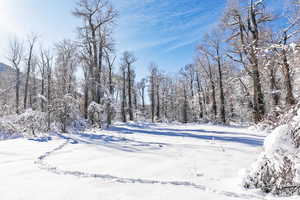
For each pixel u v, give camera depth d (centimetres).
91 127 1705
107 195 301
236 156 561
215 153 608
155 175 403
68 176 401
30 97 3412
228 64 2634
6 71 3216
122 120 3397
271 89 1412
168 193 308
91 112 1794
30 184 353
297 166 307
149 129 1712
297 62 552
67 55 2800
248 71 1565
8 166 483
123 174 412
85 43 2064
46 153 646
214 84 3231
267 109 1797
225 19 1798
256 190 312
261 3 1580
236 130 1459
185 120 4484
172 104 5297
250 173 335
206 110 3803
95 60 2030
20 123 1366
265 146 359
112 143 855
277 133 347
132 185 346
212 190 320
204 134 1205
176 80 5156
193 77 4319
